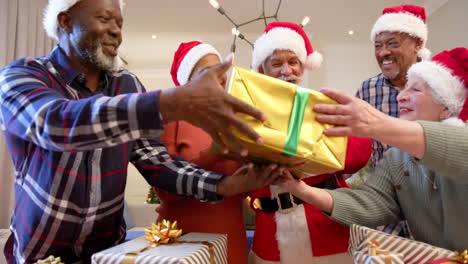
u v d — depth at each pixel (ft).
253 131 1.85
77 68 3.00
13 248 3.04
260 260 3.34
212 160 3.33
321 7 13.52
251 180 2.53
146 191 20.24
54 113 1.98
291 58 3.95
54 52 3.02
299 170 2.42
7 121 2.31
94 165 2.85
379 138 2.18
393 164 3.05
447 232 2.57
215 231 3.20
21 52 11.88
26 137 2.19
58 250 2.85
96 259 2.28
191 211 3.27
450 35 12.37
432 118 2.81
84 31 2.78
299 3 13.17
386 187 3.05
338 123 2.13
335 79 17.01
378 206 2.97
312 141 2.07
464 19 11.48
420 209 2.81
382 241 2.31
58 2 2.77
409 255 2.25
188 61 4.13
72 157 2.74
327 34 16.05
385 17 5.56
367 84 6.17
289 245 3.20
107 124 1.89
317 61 4.40
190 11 13.91
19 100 2.26
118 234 3.27
